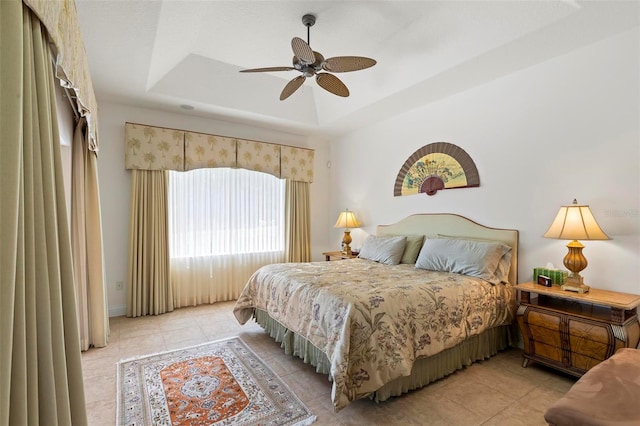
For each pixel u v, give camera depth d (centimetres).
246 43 310
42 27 110
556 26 235
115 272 383
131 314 379
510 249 301
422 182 397
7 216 83
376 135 468
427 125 392
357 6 252
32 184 98
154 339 313
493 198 326
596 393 127
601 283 253
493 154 325
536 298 279
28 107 97
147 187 390
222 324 358
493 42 259
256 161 471
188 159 416
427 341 220
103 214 375
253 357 276
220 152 440
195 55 337
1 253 82
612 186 248
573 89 269
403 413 199
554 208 281
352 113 424
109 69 292
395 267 334
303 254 523
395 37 292
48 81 113
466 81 327
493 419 194
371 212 479
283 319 265
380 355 197
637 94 237
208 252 440
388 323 205
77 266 282
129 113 389
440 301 236
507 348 300
